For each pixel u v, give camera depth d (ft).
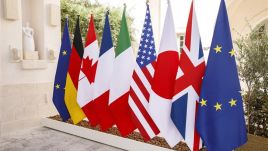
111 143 11.93
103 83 12.10
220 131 9.05
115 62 11.34
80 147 11.85
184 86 9.53
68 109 13.57
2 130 13.99
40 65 15.58
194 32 9.59
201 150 10.12
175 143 10.20
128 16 25.79
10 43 14.15
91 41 12.73
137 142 10.98
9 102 14.29
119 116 11.45
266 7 26.71
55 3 16.43
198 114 9.29
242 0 27.09
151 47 10.73
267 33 10.36
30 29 15.44
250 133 10.43
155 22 28.99
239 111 9.09
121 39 11.30
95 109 12.33
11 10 13.85
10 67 14.25
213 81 9.08
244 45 10.28
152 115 10.13
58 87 14.15
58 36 16.74
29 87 15.26
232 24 28.07
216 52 9.07
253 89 10.23
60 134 13.91
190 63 9.53
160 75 10.06
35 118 15.61
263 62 9.80
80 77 12.76
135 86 10.66
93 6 21.36
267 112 9.82
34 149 11.71
